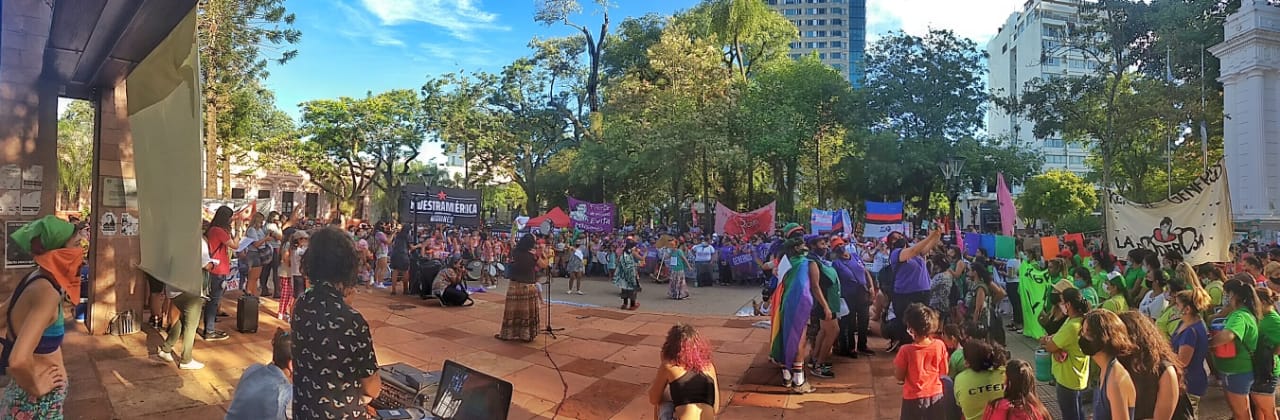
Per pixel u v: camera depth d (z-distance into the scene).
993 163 31.73
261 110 33.25
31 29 6.68
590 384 6.36
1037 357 5.82
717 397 3.98
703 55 28.88
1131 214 9.80
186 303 6.14
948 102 31.33
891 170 30.11
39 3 6.71
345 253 2.74
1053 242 11.59
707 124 27.30
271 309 9.78
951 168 21.08
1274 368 4.99
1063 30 32.25
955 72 31.16
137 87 6.29
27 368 2.95
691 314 10.80
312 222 20.88
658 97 28.44
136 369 6.11
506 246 17.98
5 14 6.54
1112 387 3.69
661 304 12.74
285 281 8.80
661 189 34.41
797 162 34.00
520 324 8.15
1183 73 29.80
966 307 7.85
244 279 10.05
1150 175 37.19
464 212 18.08
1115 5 26.97
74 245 3.25
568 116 41.25
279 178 51.34
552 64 42.06
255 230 10.12
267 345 7.30
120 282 7.59
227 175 32.47
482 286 14.76
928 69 31.20
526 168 43.12
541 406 5.69
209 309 7.43
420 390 4.25
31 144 6.68
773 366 7.11
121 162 7.64
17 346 2.91
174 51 5.38
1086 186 45.47
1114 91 25.80
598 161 31.66
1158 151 33.38
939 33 31.86
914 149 30.45
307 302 2.69
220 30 19.27
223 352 6.91
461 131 40.09
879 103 31.92
